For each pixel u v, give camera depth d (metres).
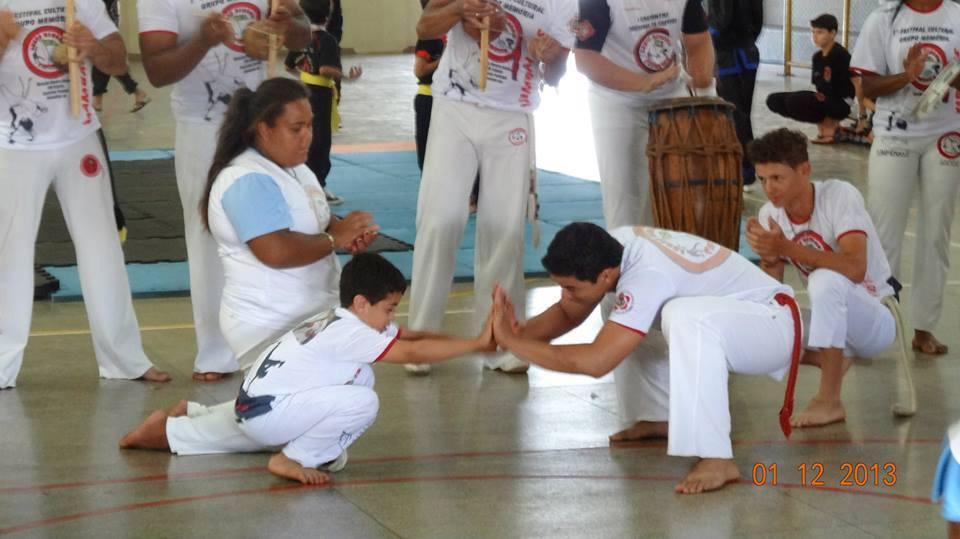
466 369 7.45
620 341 5.40
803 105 15.52
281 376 5.51
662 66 7.28
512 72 7.19
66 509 5.29
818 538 4.96
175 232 10.89
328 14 11.51
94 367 7.44
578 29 7.19
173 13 6.95
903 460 5.88
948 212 7.72
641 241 5.59
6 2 6.62
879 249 6.45
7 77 6.68
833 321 6.18
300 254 5.84
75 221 7.02
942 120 7.66
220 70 7.03
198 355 7.23
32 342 7.94
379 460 5.91
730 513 5.23
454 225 7.30
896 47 7.66
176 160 7.18
